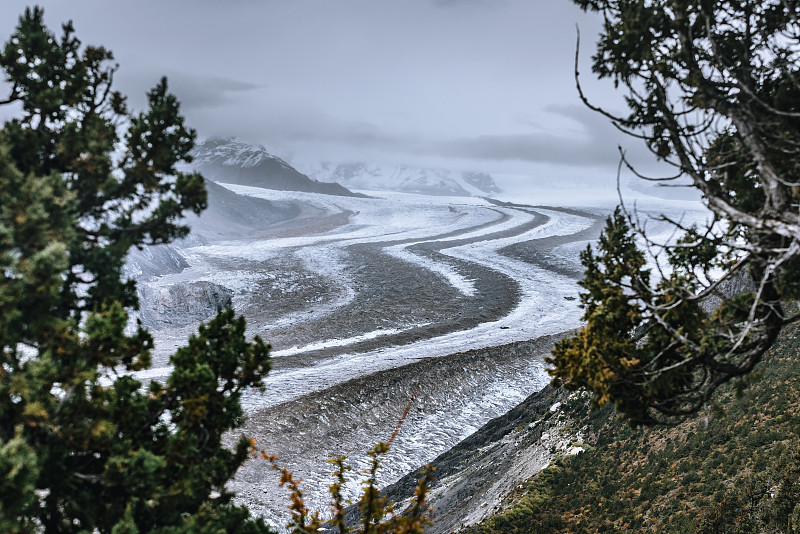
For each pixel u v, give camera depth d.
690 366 8.23
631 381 8.15
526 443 31.88
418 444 41.09
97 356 7.32
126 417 7.66
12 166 7.18
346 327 62.97
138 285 63.38
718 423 22.34
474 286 80.38
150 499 7.40
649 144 8.36
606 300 8.48
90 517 7.09
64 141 8.17
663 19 7.90
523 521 21.09
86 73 9.11
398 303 72.06
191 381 7.93
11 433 6.86
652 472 21.56
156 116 8.96
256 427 38.44
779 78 8.27
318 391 43.72
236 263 92.69
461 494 29.08
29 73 8.68
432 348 55.75
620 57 8.31
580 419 30.17
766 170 6.93
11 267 6.73
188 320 63.97
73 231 7.57
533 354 55.03
